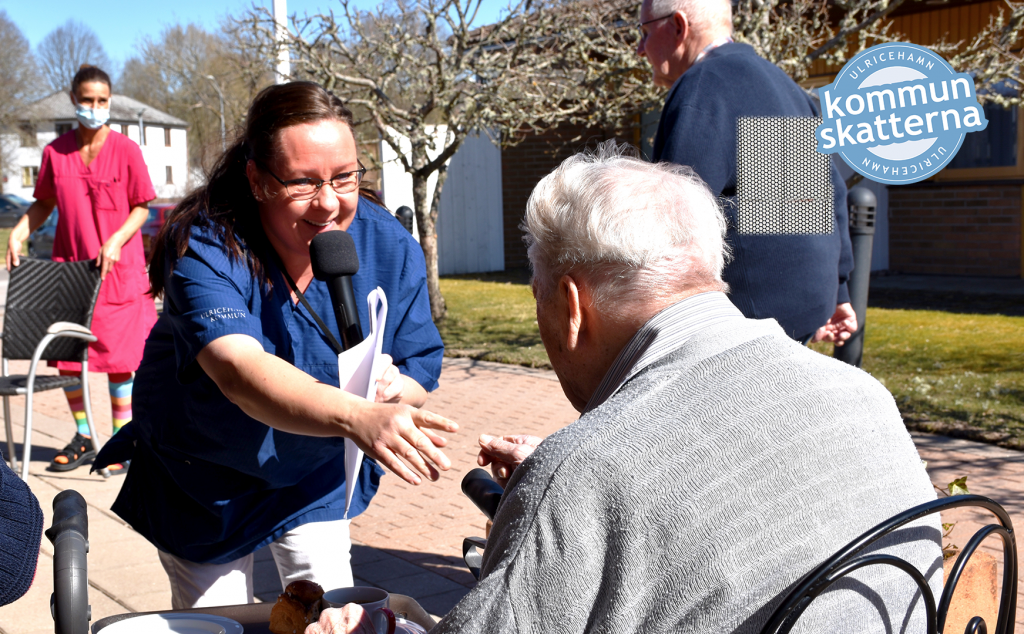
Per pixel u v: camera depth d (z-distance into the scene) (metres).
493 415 6.61
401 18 9.32
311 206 2.00
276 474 2.23
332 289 2.00
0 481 1.49
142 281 5.71
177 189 47.12
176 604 2.42
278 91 2.01
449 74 9.02
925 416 5.80
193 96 32.09
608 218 1.41
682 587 1.17
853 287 3.83
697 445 1.21
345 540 2.42
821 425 1.25
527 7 8.76
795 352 1.34
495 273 16.19
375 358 1.83
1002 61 7.73
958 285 11.92
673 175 1.49
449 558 4.09
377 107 9.44
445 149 9.88
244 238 2.07
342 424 1.75
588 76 8.45
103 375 9.00
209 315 1.95
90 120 5.39
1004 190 12.10
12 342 5.45
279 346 2.16
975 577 2.15
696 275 1.43
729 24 3.04
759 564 1.18
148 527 2.37
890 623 1.28
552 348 1.57
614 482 1.19
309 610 1.79
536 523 1.20
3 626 3.43
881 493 1.26
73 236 5.54
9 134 54.59
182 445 2.20
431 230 10.83
